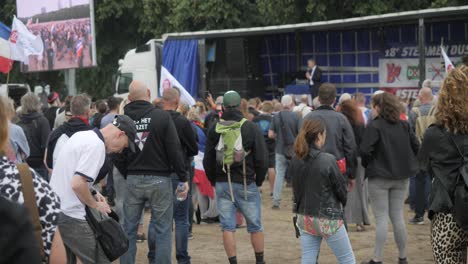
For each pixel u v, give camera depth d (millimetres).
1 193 2969
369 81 18891
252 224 7219
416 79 18016
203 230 10203
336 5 23344
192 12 27656
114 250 5008
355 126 8672
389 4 22766
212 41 19578
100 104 11578
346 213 9555
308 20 24109
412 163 7062
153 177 6523
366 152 7008
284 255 8461
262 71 20500
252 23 28422
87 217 4977
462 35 17344
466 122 4699
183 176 6641
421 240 9086
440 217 4793
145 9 30438
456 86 4727
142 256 8594
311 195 5789
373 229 9930
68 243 4902
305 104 14102
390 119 6988
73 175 4867
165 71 11500
